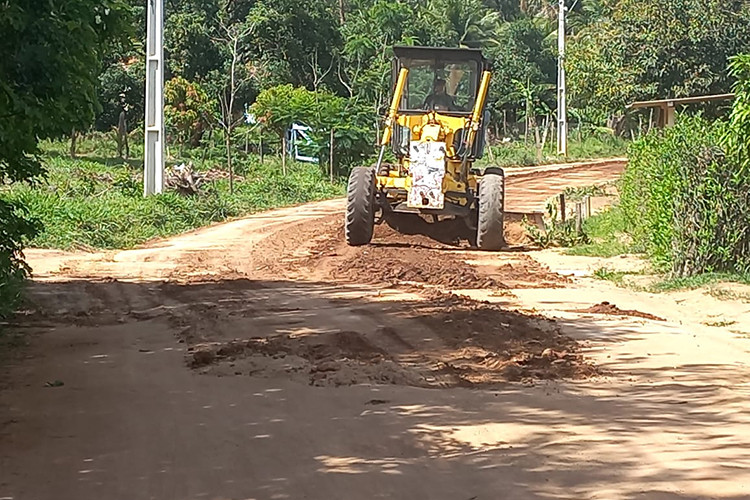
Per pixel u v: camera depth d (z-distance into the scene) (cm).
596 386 841
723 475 594
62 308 1291
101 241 2091
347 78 5284
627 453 644
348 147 4034
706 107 3497
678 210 1495
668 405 773
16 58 794
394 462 635
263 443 684
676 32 3581
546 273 1614
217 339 1065
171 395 827
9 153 940
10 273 1128
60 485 604
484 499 559
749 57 1382
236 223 2644
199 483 602
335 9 6344
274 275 1594
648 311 1258
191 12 5066
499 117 6312
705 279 1424
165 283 1507
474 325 1098
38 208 2158
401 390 832
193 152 4200
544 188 3550
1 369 938
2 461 653
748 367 916
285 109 4025
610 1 4269
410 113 1978
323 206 3209
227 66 4797
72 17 819
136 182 2983
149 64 2822
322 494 576
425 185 1855
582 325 1135
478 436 691
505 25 6700
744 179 1452
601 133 6028
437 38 5841
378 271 1582
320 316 1190
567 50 5084
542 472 607
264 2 5162
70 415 768
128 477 617
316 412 763
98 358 984
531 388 839
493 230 1886
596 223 2230
